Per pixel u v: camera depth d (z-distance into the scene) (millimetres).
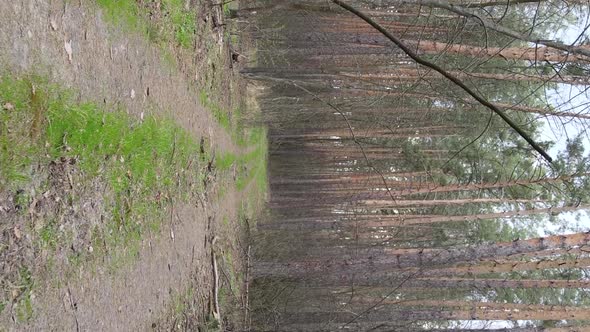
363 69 13609
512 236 18578
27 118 4137
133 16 6586
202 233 9562
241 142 15594
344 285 12000
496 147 16203
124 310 5887
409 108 14430
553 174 13039
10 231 3906
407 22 12125
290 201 23594
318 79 13766
